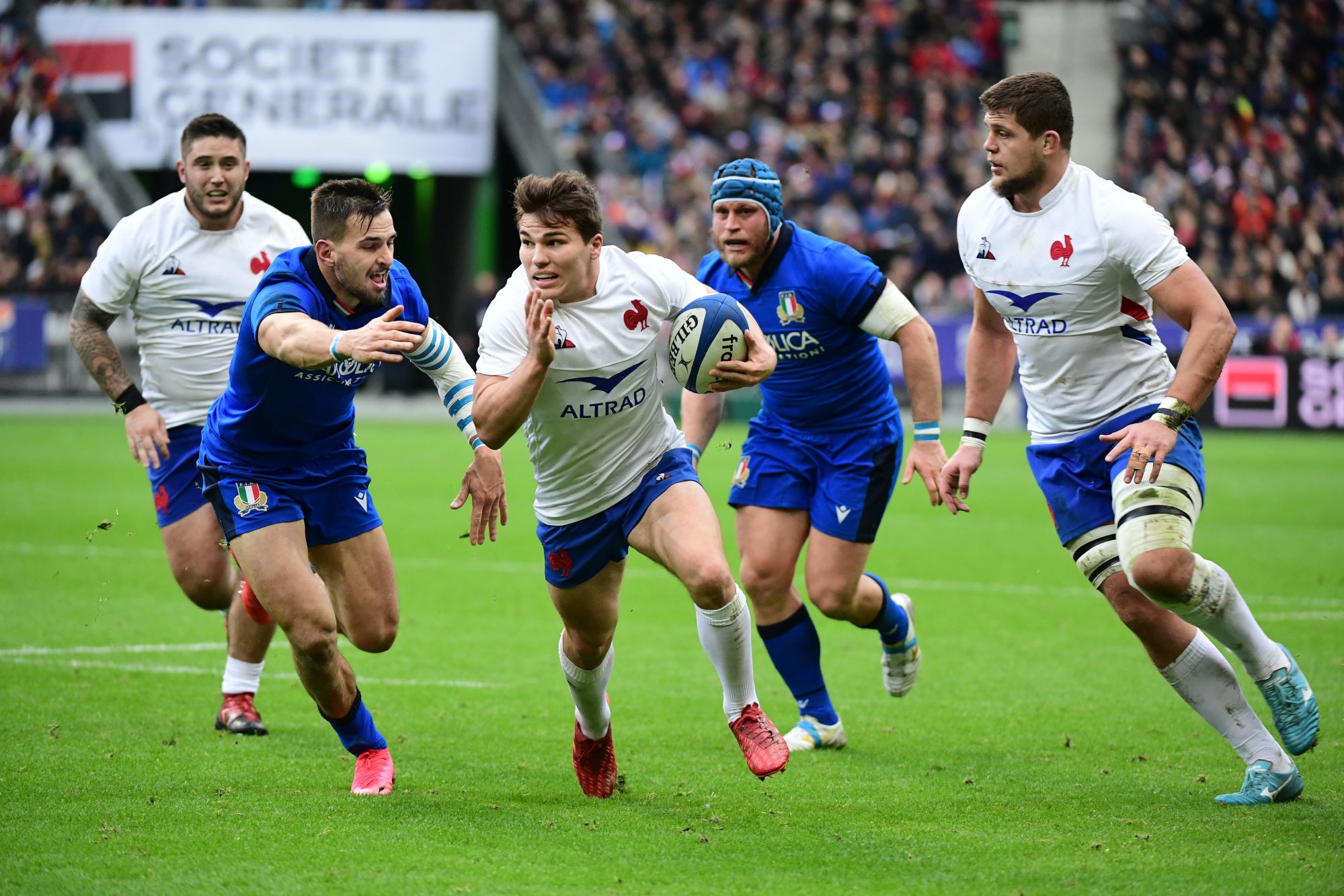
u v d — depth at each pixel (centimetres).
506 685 2597
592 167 10912
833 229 10131
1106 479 1925
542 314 1609
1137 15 12325
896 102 11281
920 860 1578
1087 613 3397
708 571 1719
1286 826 1708
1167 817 1758
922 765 2052
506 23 11394
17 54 10350
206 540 2327
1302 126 11150
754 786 1923
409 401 11331
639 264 1816
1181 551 1759
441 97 9956
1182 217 10094
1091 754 2111
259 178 12300
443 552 4316
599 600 1848
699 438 2244
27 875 1501
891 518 5272
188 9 10006
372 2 11181
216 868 1529
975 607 3475
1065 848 1627
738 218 2150
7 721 2252
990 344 2038
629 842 1647
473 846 1623
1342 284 9769
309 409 1880
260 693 2531
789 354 2222
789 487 2248
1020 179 1858
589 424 1784
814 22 11738
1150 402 1903
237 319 2400
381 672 2703
